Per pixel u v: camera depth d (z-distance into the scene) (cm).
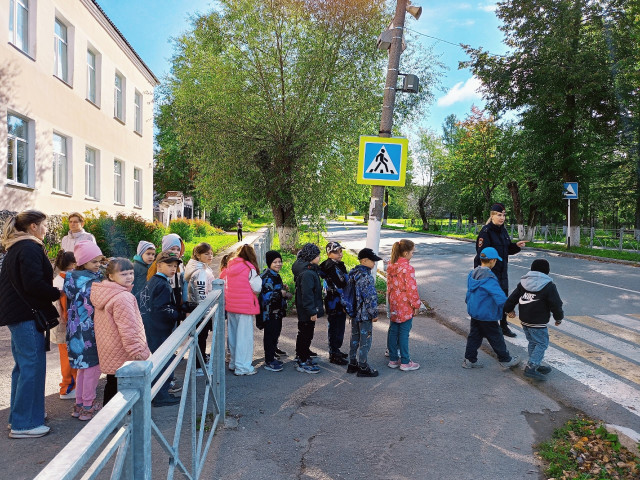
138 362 193
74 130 1609
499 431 429
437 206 4891
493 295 580
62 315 497
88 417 445
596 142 2508
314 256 600
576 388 532
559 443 402
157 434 226
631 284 1224
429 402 495
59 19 1539
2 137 1205
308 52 1465
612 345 696
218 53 1571
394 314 593
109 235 1505
